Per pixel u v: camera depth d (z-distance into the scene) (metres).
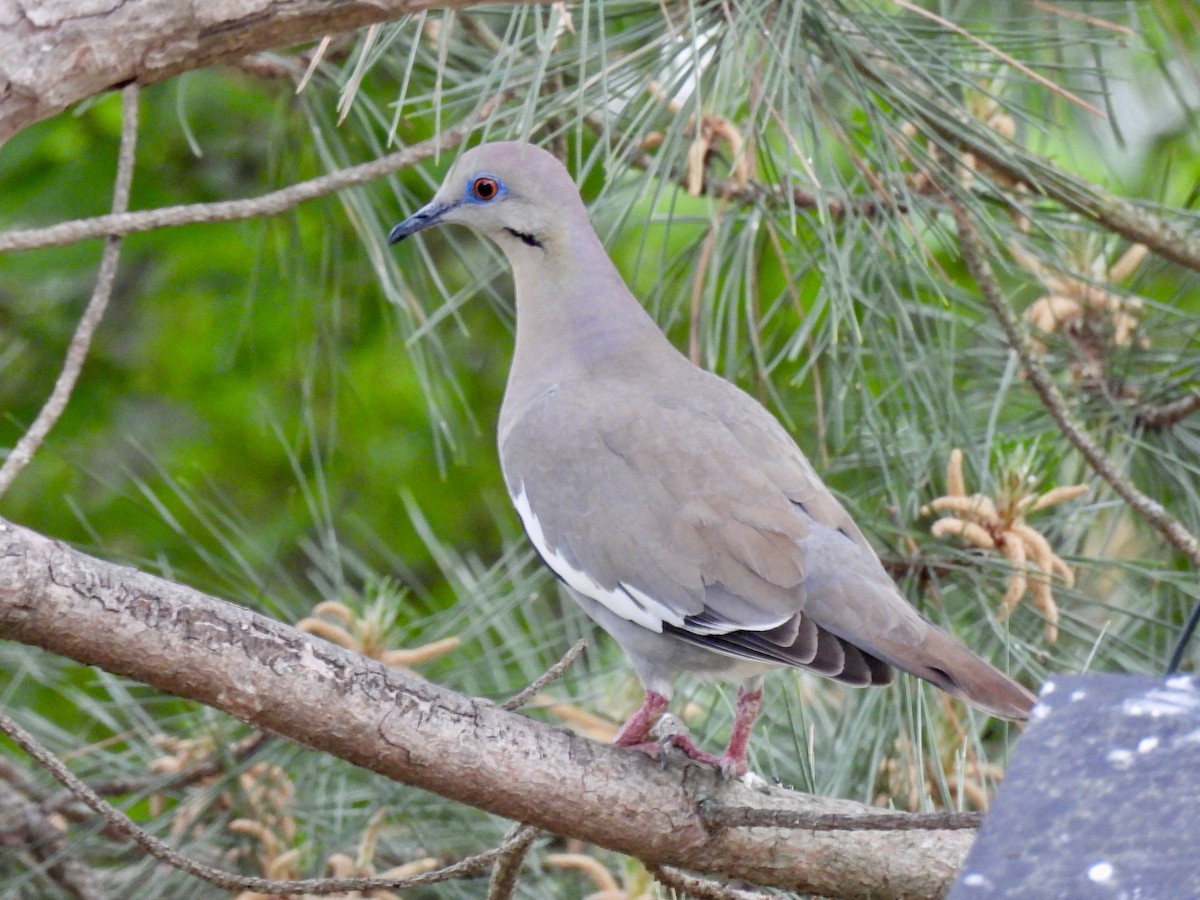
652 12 8.94
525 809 6.46
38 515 14.60
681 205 14.36
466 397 14.91
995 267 11.13
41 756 5.93
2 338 14.88
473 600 9.80
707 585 7.79
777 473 8.03
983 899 4.48
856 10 8.85
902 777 8.47
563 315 9.11
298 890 6.34
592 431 8.41
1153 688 5.14
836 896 6.97
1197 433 9.82
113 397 15.16
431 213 9.38
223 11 6.68
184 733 9.80
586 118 9.60
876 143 8.59
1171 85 10.88
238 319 14.73
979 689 6.96
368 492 15.16
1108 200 9.56
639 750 7.12
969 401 10.15
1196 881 4.36
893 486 9.38
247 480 15.30
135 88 7.05
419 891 9.68
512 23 7.86
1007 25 11.09
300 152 10.88
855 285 9.20
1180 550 8.59
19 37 6.52
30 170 14.20
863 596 7.48
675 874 7.21
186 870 6.18
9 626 5.55
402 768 6.21
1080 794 4.75
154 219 7.42
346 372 11.88
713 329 10.14
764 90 7.85
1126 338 10.12
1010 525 8.54
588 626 9.95
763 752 9.08
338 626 9.37
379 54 7.45
